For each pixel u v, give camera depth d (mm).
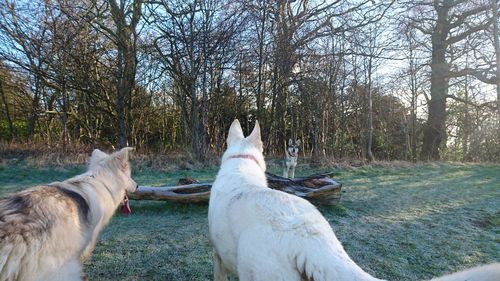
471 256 4801
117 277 4031
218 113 17875
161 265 4340
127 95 15922
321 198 6922
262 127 17781
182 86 14461
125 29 14727
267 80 17844
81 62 14500
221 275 2762
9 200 2451
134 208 6785
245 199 2197
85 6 14469
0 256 2125
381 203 7703
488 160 21203
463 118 24672
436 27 20203
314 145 17078
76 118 18297
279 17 16531
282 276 1728
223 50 14297
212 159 13297
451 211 7059
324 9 17219
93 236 3037
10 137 19594
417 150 24891
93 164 3451
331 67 17047
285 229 1829
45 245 2352
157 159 12750
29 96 18656
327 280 1582
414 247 5062
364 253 4805
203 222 6066
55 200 2621
